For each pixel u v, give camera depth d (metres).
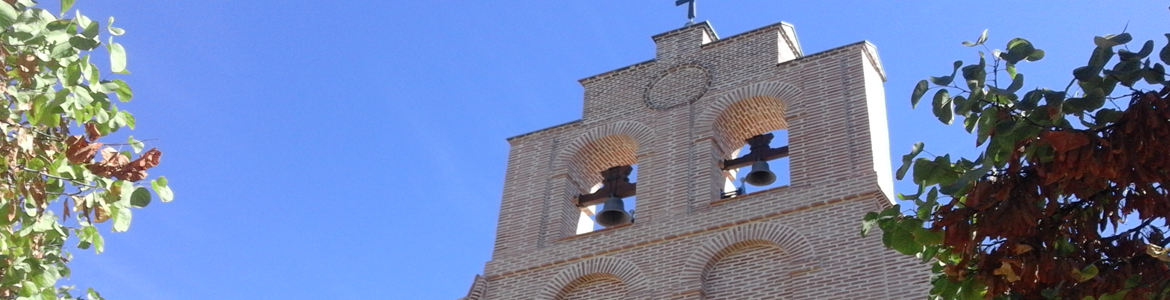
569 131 24.03
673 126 22.69
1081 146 8.25
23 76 10.50
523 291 20.64
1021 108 8.74
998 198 8.67
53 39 10.41
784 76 22.53
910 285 17.22
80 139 10.87
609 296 19.88
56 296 12.09
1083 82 8.72
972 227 8.83
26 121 11.17
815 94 21.73
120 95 11.17
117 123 11.24
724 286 18.98
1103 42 8.61
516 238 21.84
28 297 11.65
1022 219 8.65
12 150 10.59
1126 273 8.87
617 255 20.31
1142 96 8.48
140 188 10.92
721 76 23.41
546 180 23.02
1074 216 9.23
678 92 23.61
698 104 23.00
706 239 19.72
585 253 20.64
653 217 20.66
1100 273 8.99
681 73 24.02
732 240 19.42
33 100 10.68
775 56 23.14
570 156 23.38
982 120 8.84
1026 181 8.83
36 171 10.77
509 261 21.39
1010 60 9.05
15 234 11.43
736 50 23.89
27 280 11.59
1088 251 9.17
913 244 9.31
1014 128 8.59
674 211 20.56
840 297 17.62
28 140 10.60
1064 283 8.88
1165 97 8.42
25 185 10.79
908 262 17.58
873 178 19.30
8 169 10.68
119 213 10.85
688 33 25.03
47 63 10.73
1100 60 8.62
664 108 23.30
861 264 17.94
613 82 24.78
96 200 10.80
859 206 18.94
